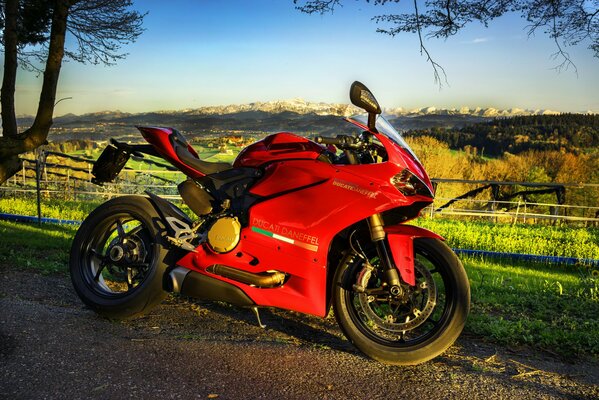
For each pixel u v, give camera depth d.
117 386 2.82
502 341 3.94
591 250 9.39
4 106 7.83
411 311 3.38
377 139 3.42
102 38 9.18
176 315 4.14
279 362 3.28
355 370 3.25
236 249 3.63
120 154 4.17
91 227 4.02
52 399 2.64
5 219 9.34
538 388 3.15
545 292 5.55
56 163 13.52
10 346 3.19
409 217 3.54
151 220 3.88
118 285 4.71
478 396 2.99
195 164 3.85
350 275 3.54
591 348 3.86
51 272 5.15
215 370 3.10
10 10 7.77
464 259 7.83
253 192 3.68
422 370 3.33
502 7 7.68
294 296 3.54
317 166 3.48
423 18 7.79
